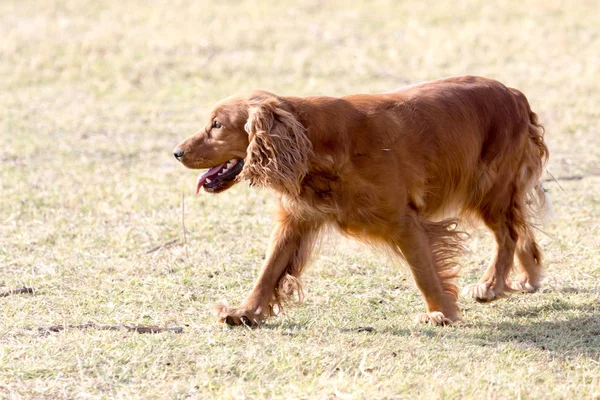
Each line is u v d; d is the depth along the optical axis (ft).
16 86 76.33
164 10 99.96
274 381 25.53
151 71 80.18
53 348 27.86
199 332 29.81
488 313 32.83
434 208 32.99
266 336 29.32
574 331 30.30
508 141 34.32
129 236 41.42
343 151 29.60
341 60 82.94
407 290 35.09
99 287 34.81
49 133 63.05
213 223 43.47
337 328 30.58
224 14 98.12
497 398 24.12
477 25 93.20
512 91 35.42
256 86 76.23
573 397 24.40
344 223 30.86
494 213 34.40
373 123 30.35
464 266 38.29
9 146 59.00
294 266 31.40
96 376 26.02
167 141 61.87
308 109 29.45
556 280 36.11
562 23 93.66
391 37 90.17
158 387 25.25
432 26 94.02
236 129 29.63
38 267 37.27
